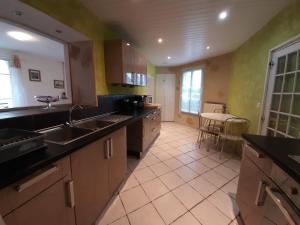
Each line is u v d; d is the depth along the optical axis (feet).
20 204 2.37
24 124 4.16
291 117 5.92
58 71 12.12
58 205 3.09
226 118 9.77
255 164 3.87
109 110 8.64
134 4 5.94
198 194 5.97
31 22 4.79
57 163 2.99
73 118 5.87
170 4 5.93
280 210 2.75
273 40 6.87
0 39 7.50
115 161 5.63
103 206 4.90
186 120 18.34
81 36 6.04
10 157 2.60
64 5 5.09
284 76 6.28
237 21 7.29
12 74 9.39
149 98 17.33
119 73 7.83
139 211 5.07
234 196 5.89
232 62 12.28
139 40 10.00
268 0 5.61
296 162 2.80
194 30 8.34
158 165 8.25
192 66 17.02
